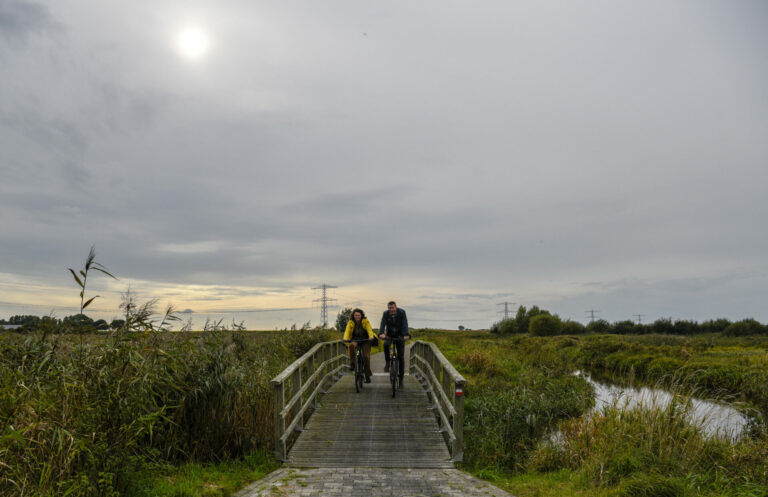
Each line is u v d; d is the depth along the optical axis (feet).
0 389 13.38
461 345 101.60
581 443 23.58
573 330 205.98
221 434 21.76
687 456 20.79
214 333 25.21
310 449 23.88
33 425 12.87
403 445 24.49
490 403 35.01
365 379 40.63
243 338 34.42
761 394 42.47
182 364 20.18
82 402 14.70
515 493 18.53
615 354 88.22
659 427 22.33
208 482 18.10
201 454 21.16
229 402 22.25
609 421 24.32
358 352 36.35
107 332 16.83
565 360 83.15
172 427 20.33
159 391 18.66
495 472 21.99
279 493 17.57
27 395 13.66
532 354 88.94
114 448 14.87
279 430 22.43
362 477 19.79
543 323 190.08
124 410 15.26
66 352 16.30
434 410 31.12
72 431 13.66
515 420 30.60
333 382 42.27
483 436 29.37
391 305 35.68
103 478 13.75
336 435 26.07
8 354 16.07
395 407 31.94
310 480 19.29
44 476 12.51
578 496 17.99
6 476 12.13
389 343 36.04
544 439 28.27
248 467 21.01
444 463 22.08
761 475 18.93
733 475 19.19
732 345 121.29
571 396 38.40
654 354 86.43
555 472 22.38
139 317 16.98
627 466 20.12
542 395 35.76
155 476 17.48
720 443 22.34
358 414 30.19
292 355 46.93
